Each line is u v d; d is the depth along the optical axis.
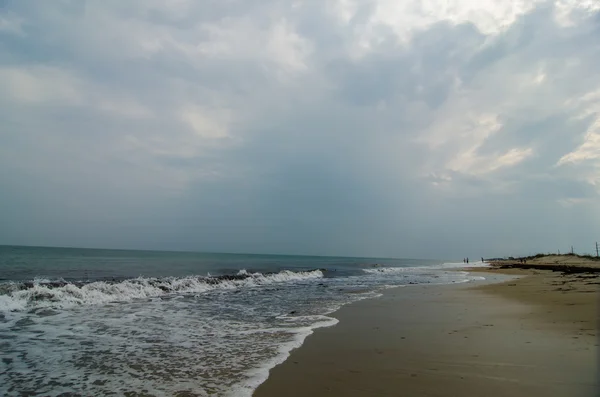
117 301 12.48
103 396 4.34
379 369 5.30
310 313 10.57
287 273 26.56
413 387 4.54
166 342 6.99
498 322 8.75
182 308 11.25
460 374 4.98
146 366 5.50
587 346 6.26
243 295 15.09
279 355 6.11
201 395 4.37
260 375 5.09
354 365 5.51
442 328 8.22
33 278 17.17
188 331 7.98
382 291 17.52
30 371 5.23
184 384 4.75
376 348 6.51
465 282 24.55
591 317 9.12
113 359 5.84
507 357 5.69
